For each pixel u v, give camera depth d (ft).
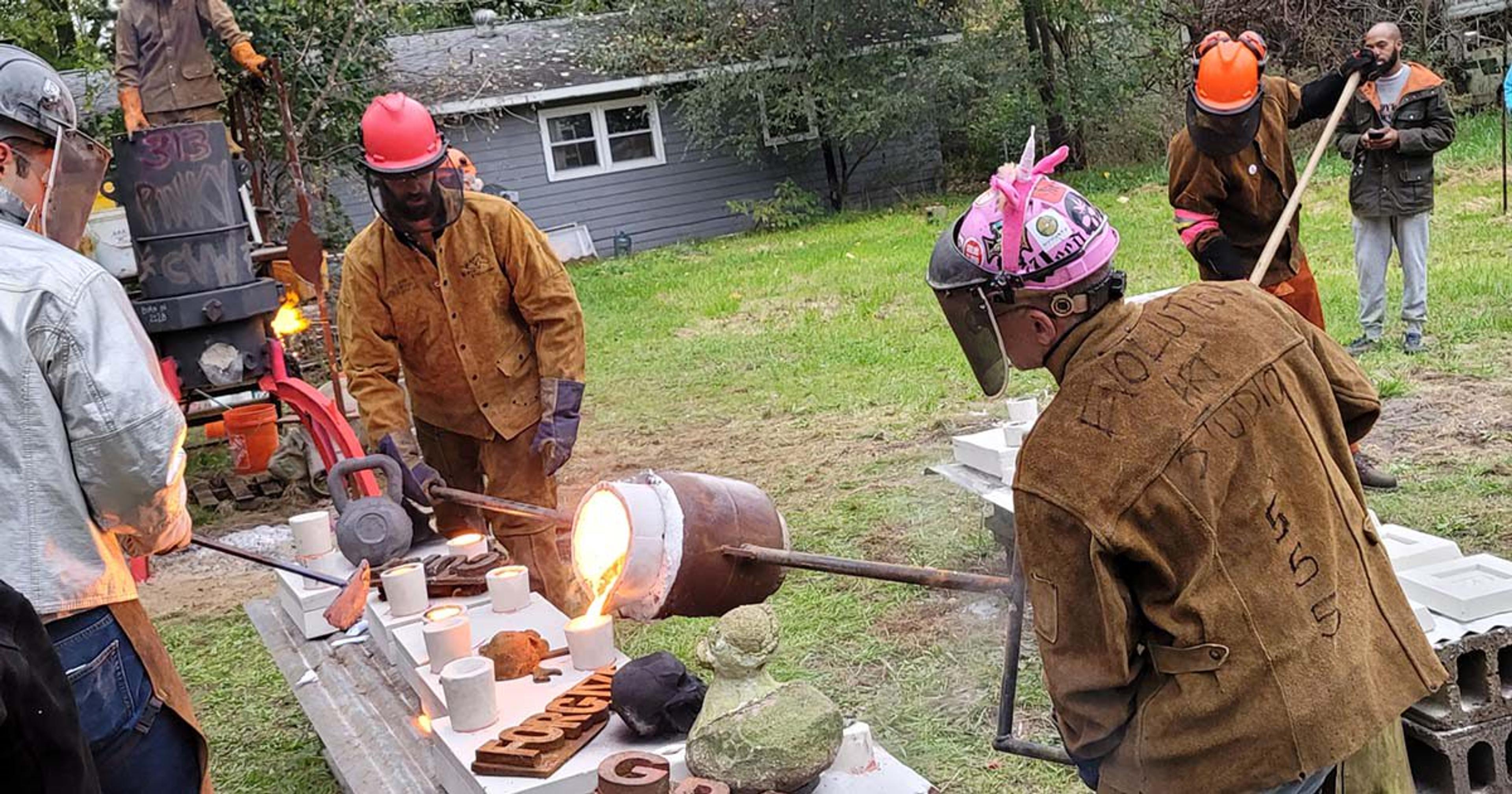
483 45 68.39
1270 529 6.00
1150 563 5.94
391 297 13.28
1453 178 44.96
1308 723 5.93
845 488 20.29
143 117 24.14
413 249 12.99
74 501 7.50
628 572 7.72
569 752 8.29
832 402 26.37
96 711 7.70
